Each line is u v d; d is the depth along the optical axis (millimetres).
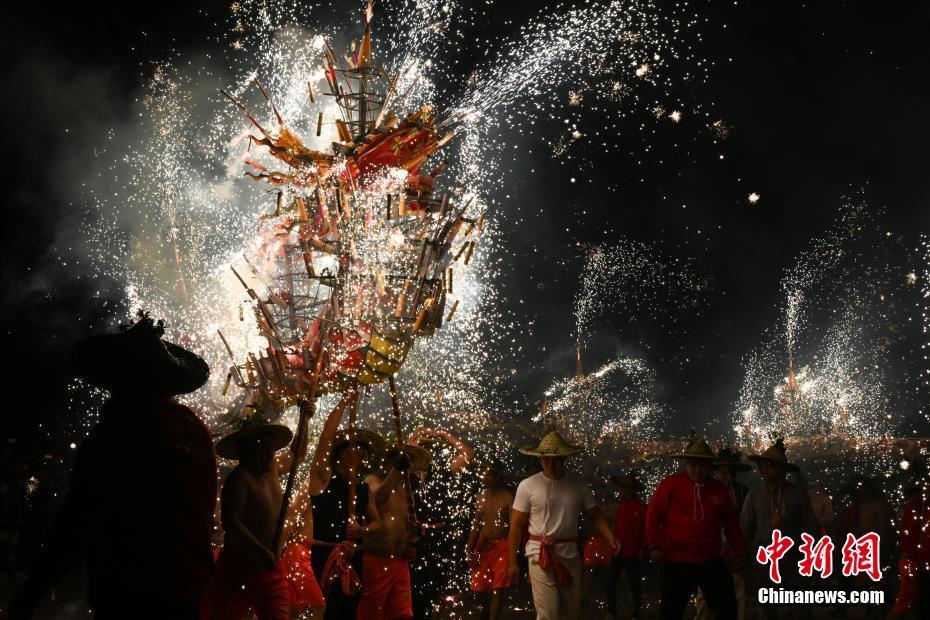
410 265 6395
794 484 8750
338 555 6938
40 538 12508
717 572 7184
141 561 3828
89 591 3887
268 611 5867
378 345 6336
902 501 15227
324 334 6363
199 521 4031
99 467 3867
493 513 9430
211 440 4242
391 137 6504
